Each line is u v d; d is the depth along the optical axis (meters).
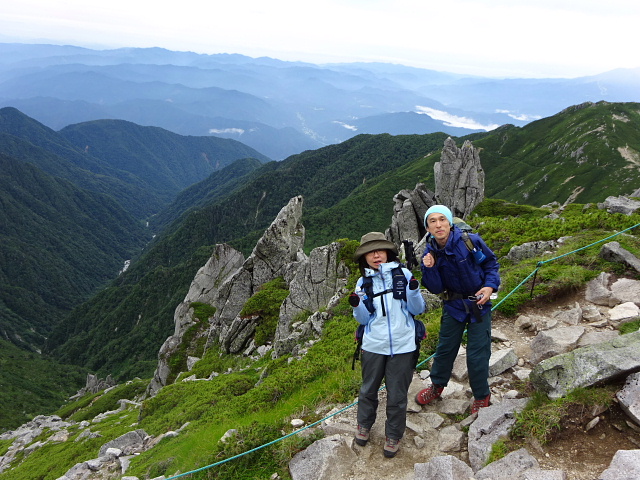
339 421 7.62
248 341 28.58
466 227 6.66
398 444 6.66
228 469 7.18
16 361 155.00
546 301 10.62
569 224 18.05
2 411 116.44
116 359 138.38
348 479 6.12
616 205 29.11
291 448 7.00
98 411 46.56
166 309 151.12
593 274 10.95
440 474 5.50
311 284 26.47
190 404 17.44
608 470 4.78
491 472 5.40
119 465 14.04
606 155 198.50
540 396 6.41
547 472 5.02
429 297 13.37
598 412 5.83
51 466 20.73
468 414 7.21
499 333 9.77
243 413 11.16
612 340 6.68
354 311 6.49
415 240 35.56
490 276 6.44
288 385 11.30
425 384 8.23
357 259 6.61
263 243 35.91
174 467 9.54
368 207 198.38
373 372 6.45
